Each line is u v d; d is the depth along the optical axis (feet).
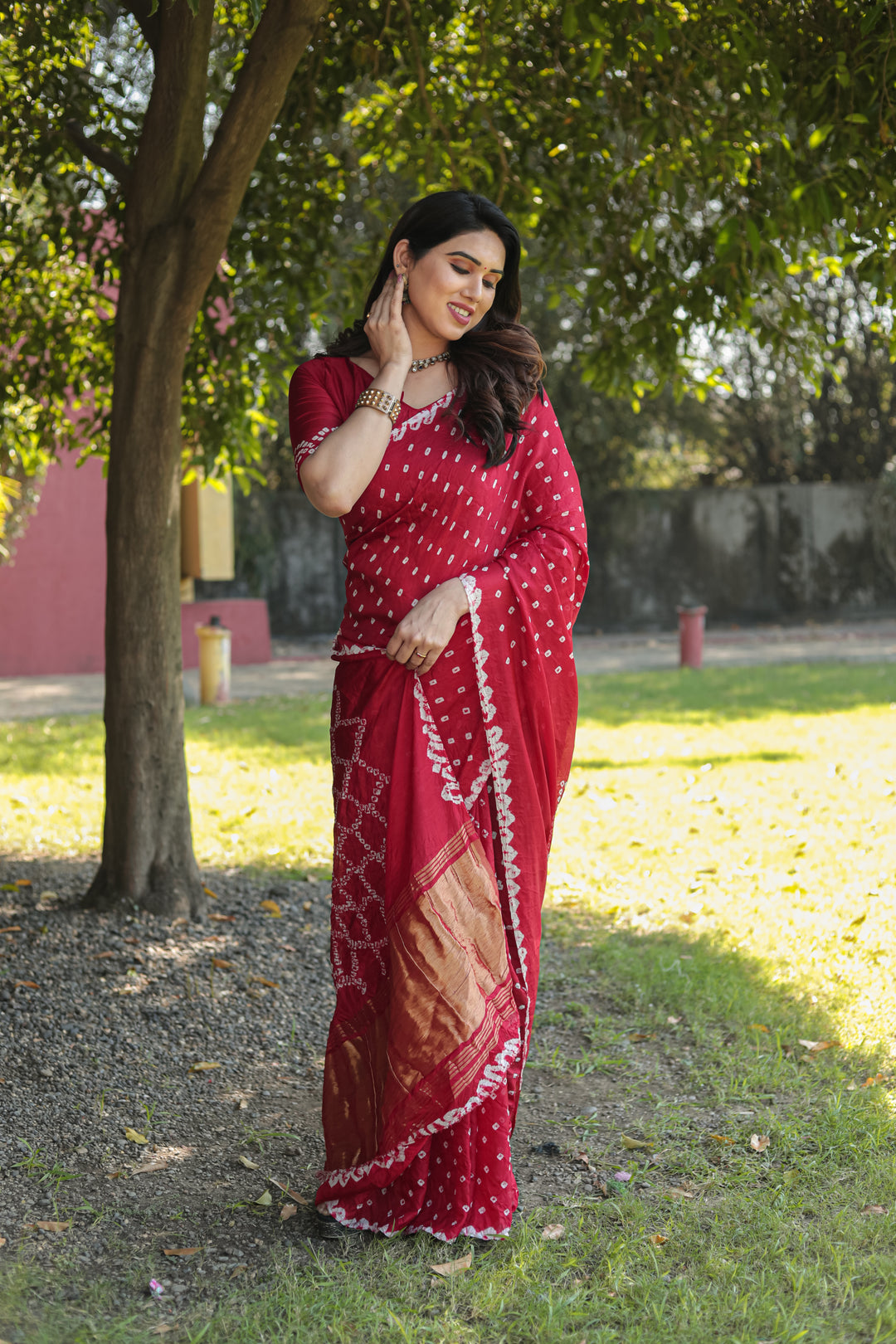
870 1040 10.86
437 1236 7.72
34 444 20.72
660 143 15.49
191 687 37.78
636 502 73.67
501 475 7.93
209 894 15.07
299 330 18.40
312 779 24.21
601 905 15.61
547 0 14.70
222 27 16.30
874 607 76.48
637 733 30.37
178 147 12.95
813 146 13.87
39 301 18.45
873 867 16.90
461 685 7.82
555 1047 11.16
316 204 17.29
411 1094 7.47
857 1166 8.65
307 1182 8.67
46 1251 7.73
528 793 8.02
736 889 16.07
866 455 78.38
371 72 15.61
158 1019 11.52
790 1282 7.25
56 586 48.32
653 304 16.70
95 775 24.57
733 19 13.05
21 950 12.91
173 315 13.32
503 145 16.37
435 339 8.03
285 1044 11.23
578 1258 7.63
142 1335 6.81
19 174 15.71
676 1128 9.37
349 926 8.02
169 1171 8.84
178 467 14.17
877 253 13.65
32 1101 9.84
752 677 43.80
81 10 13.75
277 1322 6.93
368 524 7.84
